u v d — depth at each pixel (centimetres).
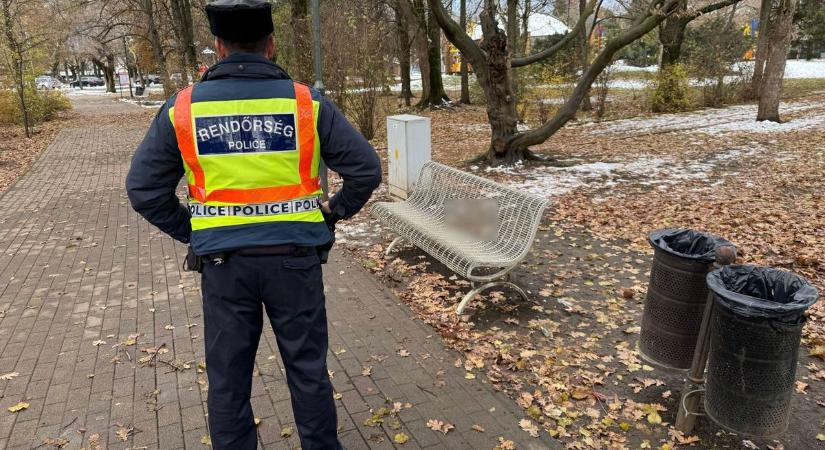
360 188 220
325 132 213
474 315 435
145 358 373
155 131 205
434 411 314
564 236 633
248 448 231
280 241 208
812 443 288
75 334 411
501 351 379
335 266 542
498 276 434
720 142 1259
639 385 341
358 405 320
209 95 204
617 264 544
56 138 1703
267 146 205
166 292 488
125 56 4181
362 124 1400
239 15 202
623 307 450
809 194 796
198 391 335
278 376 348
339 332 408
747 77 2166
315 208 218
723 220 680
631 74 3064
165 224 219
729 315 255
